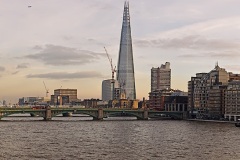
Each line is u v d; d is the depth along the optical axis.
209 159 123.81
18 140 176.00
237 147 155.62
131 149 146.38
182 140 182.00
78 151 140.00
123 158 124.44
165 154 133.50
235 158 126.50
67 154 132.38
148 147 153.00
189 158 125.38
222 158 126.06
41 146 153.75
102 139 185.00
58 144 161.50
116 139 185.50
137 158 124.62
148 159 122.81
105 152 137.75
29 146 153.25
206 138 193.12
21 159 120.81
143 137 197.50
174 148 150.25
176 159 123.12
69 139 183.62
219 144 165.62
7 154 130.38
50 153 134.25
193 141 177.50
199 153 136.62
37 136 197.12
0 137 188.75
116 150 143.38
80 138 189.12
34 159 121.12
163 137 197.88
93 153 135.12
